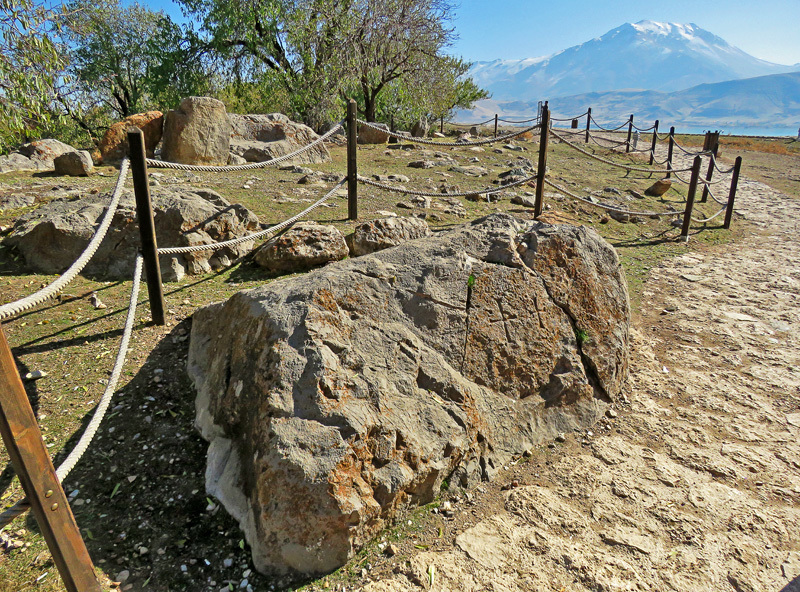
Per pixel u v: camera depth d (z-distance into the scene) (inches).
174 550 100.0
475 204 351.3
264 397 104.0
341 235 221.1
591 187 460.8
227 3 687.1
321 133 692.1
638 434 146.9
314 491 94.9
